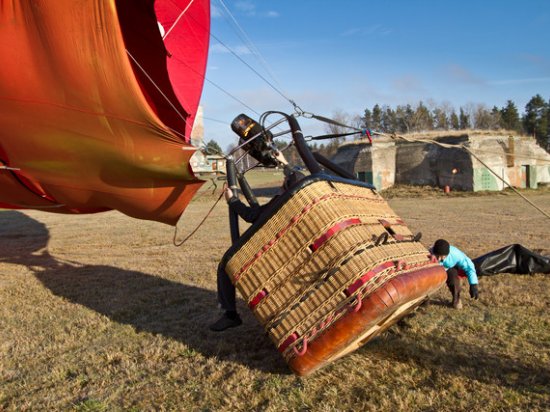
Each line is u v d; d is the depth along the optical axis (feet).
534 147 112.16
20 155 20.89
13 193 26.05
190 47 24.41
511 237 39.68
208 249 39.32
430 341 16.85
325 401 13.10
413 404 12.73
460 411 12.30
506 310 20.08
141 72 18.58
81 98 16.83
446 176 104.01
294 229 13.24
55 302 24.29
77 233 52.08
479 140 102.89
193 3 23.41
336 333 12.50
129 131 17.65
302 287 13.05
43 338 18.94
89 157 19.70
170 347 17.42
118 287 26.96
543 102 295.07
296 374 13.30
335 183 13.89
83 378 15.07
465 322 18.69
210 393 13.78
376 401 12.98
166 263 33.76
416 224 50.34
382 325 15.10
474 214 59.88
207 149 17.58
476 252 33.22
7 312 22.63
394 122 292.81
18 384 14.87
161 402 13.44
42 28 15.44
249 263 13.69
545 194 93.04
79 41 15.33
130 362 16.25
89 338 18.86
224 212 71.61
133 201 22.56
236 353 16.83
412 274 13.23
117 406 13.26
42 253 40.63
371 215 14.25
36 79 16.81
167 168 19.34
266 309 13.46
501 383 13.69
